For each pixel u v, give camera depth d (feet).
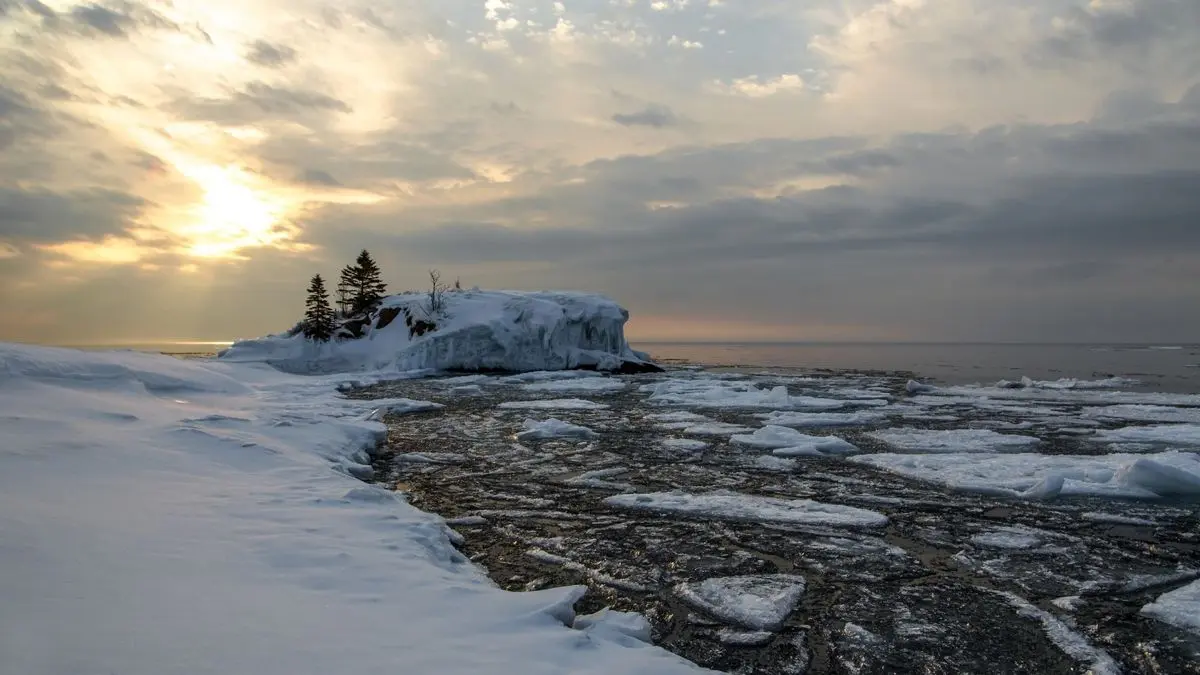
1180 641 26.30
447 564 29.12
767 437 74.43
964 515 45.01
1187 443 75.72
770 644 25.68
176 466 37.06
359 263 243.19
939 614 28.76
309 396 114.01
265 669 15.61
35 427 39.96
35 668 14.24
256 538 26.50
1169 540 39.73
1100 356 401.90
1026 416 99.55
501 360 202.49
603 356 214.90
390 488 51.60
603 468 60.49
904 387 154.81
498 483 53.98
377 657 17.16
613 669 18.29
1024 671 23.80
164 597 19.31
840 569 34.32
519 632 20.15
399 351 198.39
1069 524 42.96
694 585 31.65
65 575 19.77
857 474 58.23
